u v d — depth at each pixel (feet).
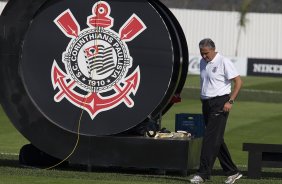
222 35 518.37
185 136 104.27
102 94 102.68
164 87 101.65
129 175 101.04
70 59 102.99
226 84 95.71
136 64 102.06
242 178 101.45
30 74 103.40
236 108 223.92
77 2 102.73
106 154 102.27
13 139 147.95
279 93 291.58
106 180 95.45
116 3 102.17
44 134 103.35
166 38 101.45
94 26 102.58
